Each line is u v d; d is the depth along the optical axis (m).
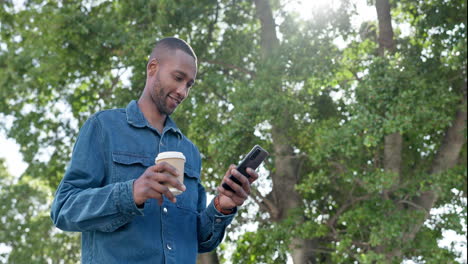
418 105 10.90
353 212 11.39
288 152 12.77
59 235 14.84
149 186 1.87
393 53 12.42
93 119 2.15
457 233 11.73
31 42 13.25
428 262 11.23
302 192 13.30
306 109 11.65
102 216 1.93
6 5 13.88
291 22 12.48
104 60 12.88
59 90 13.84
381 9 12.63
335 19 11.86
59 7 12.71
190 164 2.32
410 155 13.58
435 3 12.28
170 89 2.22
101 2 13.28
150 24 12.30
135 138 2.17
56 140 13.66
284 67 11.72
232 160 11.87
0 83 12.97
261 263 12.75
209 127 12.15
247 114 11.25
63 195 2.03
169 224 2.12
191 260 2.16
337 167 12.82
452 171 11.69
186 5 11.95
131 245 2.03
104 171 2.12
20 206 14.98
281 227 11.62
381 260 11.08
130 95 12.81
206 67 13.24
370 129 10.73
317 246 12.64
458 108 12.51
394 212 11.37
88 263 2.06
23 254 14.20
